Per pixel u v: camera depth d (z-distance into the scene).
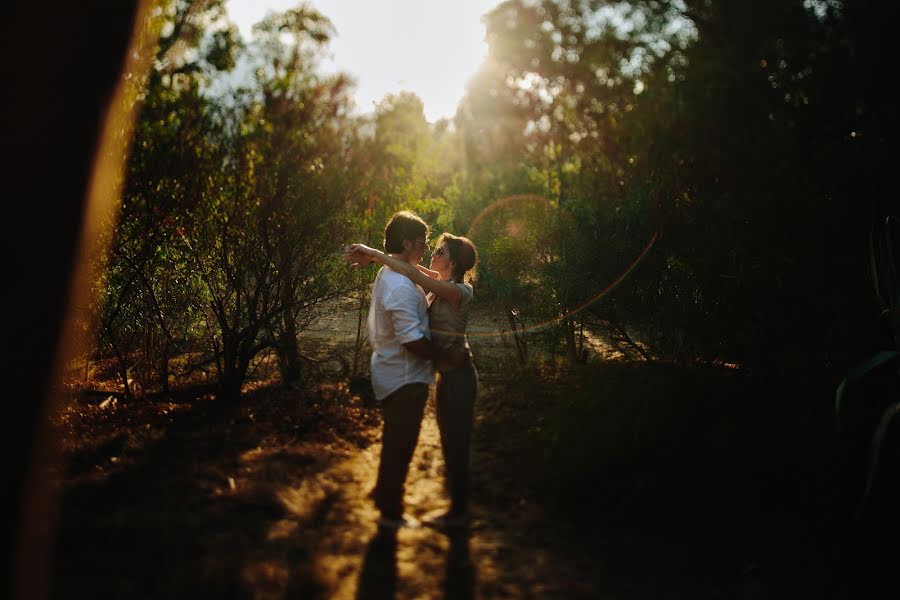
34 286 2.69
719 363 5.50
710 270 5.23
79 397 5.37
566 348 6.28
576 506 3.72
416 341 3.30
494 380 6.06
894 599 2.91
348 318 7.69
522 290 6.34
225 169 5.71
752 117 6.31
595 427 4.02
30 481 2.79
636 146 6.91
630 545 3.34
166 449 4.37
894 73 6.29
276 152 5.82
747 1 7.66
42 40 2.54
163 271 5.72
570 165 10.36
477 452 4.49
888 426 3.61
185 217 5.51
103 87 2.72
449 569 3.04
